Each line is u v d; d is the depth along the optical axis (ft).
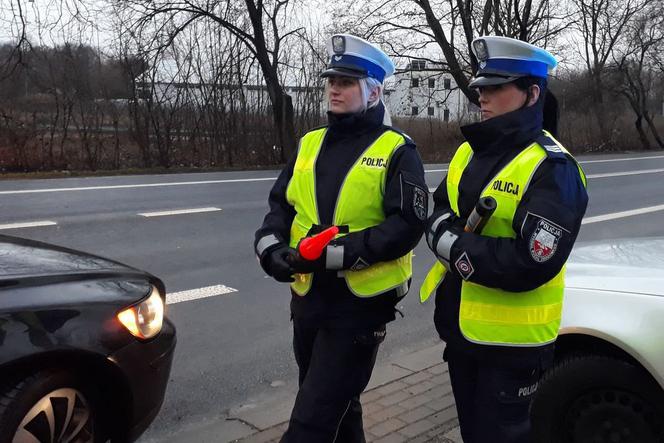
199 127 64.23
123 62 60.18
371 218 7.94
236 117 65.82
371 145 8.06
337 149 8.25
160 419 12.32
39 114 54.34
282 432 11.50
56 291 8.75
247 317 17.89
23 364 8.08
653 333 8.68
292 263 7.64
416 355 15.03
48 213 31.09
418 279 22.54
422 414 11.72
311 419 7.79
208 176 49.55
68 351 8.39
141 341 9.38
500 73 7.03
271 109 67.82
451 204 7.64
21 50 50.03
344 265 7.56
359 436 8.80
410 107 85.66
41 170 53.01
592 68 110.01
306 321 8.09
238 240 27.07
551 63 7.18
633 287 9.20
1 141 51.72
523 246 6.52
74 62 57.21
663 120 127.95
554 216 6.52
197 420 12.30
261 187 42.88
